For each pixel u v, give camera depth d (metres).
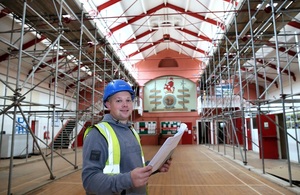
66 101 18.38
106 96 1.62
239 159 9.61
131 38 17.16
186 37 18.42
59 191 5.06
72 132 17.69
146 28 16.91
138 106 20.39
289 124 9.54
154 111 22.03
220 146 17.27
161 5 14.70
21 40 4.97
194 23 14.67
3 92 11.60
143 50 20.08
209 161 9.49
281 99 5.35
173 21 14.52
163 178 6.34
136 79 21.86
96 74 15.17
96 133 1.43
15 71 12.62
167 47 22.17
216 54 12.89
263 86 20.59
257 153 11.85
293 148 9.25
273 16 5.58
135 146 1.58
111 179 1.22
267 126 9.95
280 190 4.97
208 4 12.66
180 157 10.96
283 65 14.45
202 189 5.18
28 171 7.46
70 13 7.46
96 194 1.32
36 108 14.75
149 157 11.57
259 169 7.12
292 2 6.82
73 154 12.94
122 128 1.60
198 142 21.08
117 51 15.31
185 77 22.03
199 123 21.61
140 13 14.44
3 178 6.42
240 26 9.01
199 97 20.14
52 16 7.82
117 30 14.81
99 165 1.33
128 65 18.77
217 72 14.93
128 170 1.44
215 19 13.69
